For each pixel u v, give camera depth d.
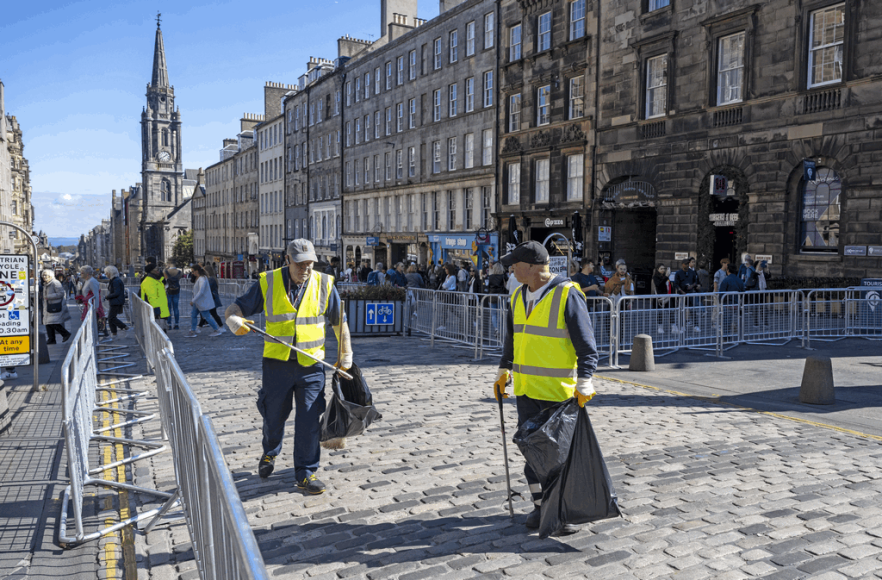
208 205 93.94
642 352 10.81
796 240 19.77
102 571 3.91
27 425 7.48
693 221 22.73
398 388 9.40
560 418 3.98
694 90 22.64
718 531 4.34
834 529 4.38
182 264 103.50
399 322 16.41
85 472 5.36
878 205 17.61
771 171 20.22
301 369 5.07
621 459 5.91
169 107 145.38
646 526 4.43
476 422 7.38
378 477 5.48
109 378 10.55
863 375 10.30
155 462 6.03
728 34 21.47
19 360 9.59
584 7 27.44
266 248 70.56
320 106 55.75
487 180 34.09
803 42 19.27
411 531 4.39
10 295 9.52
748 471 5.59
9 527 4.57
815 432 6.93
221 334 16.98
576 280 12.83
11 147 62.66
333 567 3.88
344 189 51.41
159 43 145.00
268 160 69.50
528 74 30.70
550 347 4.14
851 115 18.12
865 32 17.86
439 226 39.09
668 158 23.56
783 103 19.84
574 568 3.84
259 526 4.48
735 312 13.34
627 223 26.88
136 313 15.60
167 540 4.34
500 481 5.37
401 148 42.94
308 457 5.10
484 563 3.92
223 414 7.84
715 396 8.83
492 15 33.44
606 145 26.30
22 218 64.62
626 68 25.25
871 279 17.17
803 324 13.67
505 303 12.31
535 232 31.33
